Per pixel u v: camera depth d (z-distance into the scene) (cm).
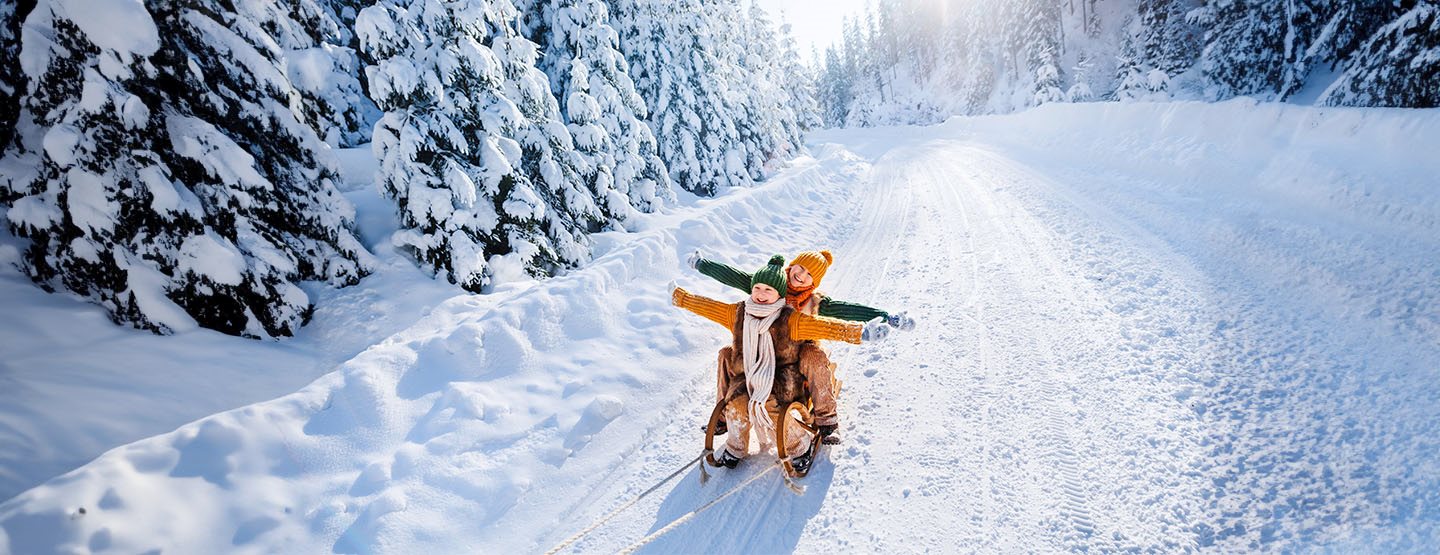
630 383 510
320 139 723
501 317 543
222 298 560
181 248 545
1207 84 2873
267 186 612
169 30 577
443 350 502
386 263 745
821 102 9156
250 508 346
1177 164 1115
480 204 760
